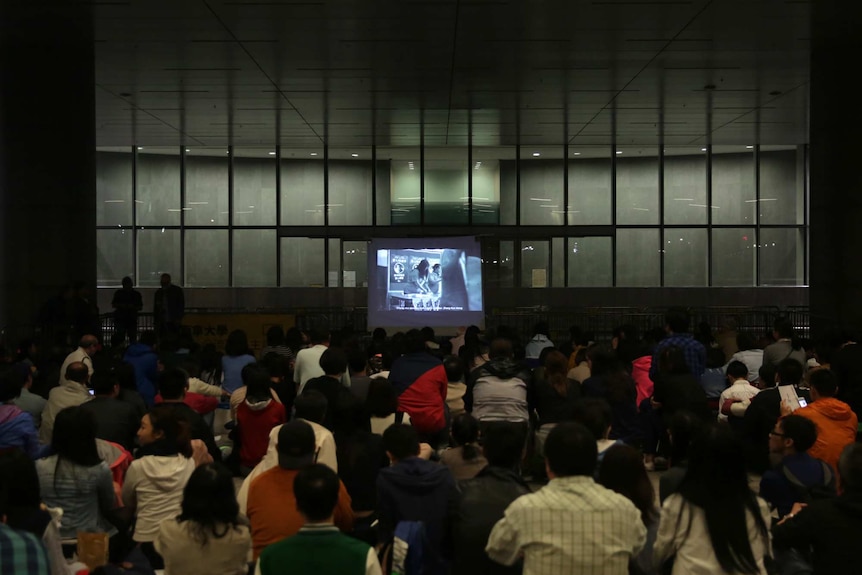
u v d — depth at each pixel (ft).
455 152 115.65
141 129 101.50
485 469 18.79
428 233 110.93
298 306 114.42
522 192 115.96
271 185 116.06
